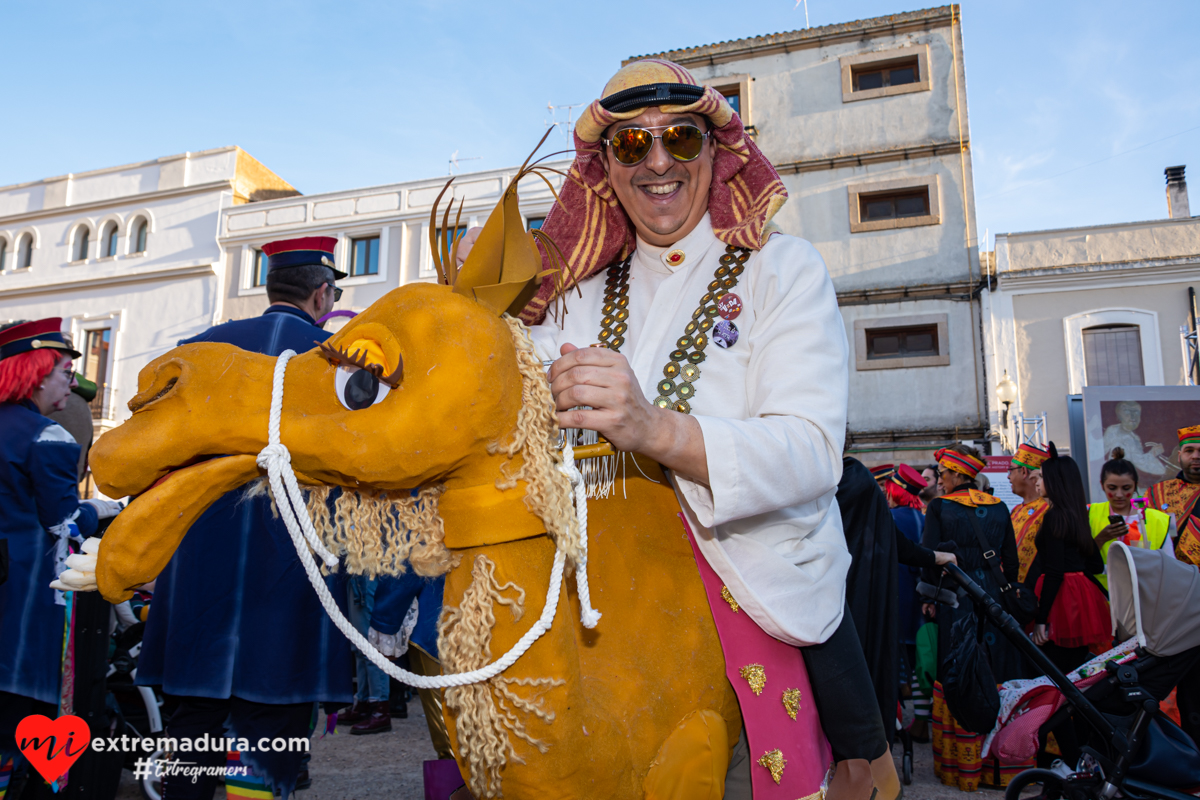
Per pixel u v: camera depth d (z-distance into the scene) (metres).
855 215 17.38
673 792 1.06
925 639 4.50
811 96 18.00
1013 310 16.23
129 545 0.85
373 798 3.43
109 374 21.20
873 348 17.14
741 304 1.40
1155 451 8.35
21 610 2.54
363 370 0.87
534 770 0.90
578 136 1.53
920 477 5.46
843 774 1.38
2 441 2.55
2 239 23.05
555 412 0.97
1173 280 15.50
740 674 1.21
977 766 3.88
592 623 1.01
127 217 21.98
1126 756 2.76
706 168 1.49
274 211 20.55
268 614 2.08
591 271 1.62
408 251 19.16
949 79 17.41
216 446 0.88
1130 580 3.05
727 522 1.18
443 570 0.94
